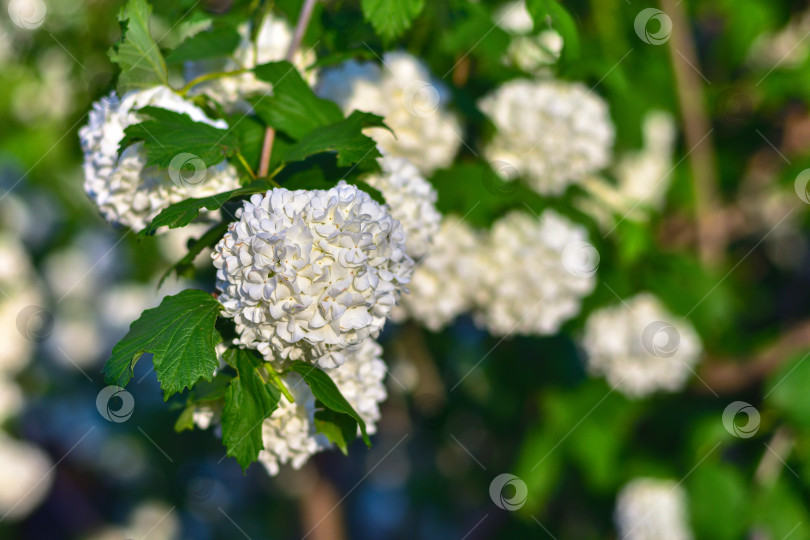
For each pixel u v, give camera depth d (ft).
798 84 11.43
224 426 4.73
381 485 17.04
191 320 4.67
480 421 12.85
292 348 4.79
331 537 14.47
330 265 4.63
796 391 10.30
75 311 14.47
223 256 4.72
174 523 15.60
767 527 10.45
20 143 12.71
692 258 11.44
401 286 4.96
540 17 6.50
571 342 11.51
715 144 12.88
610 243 10.39
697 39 13.00
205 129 5.40
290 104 6.01
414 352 12.04
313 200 4.68
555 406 11.45
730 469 11.02
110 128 5.55
